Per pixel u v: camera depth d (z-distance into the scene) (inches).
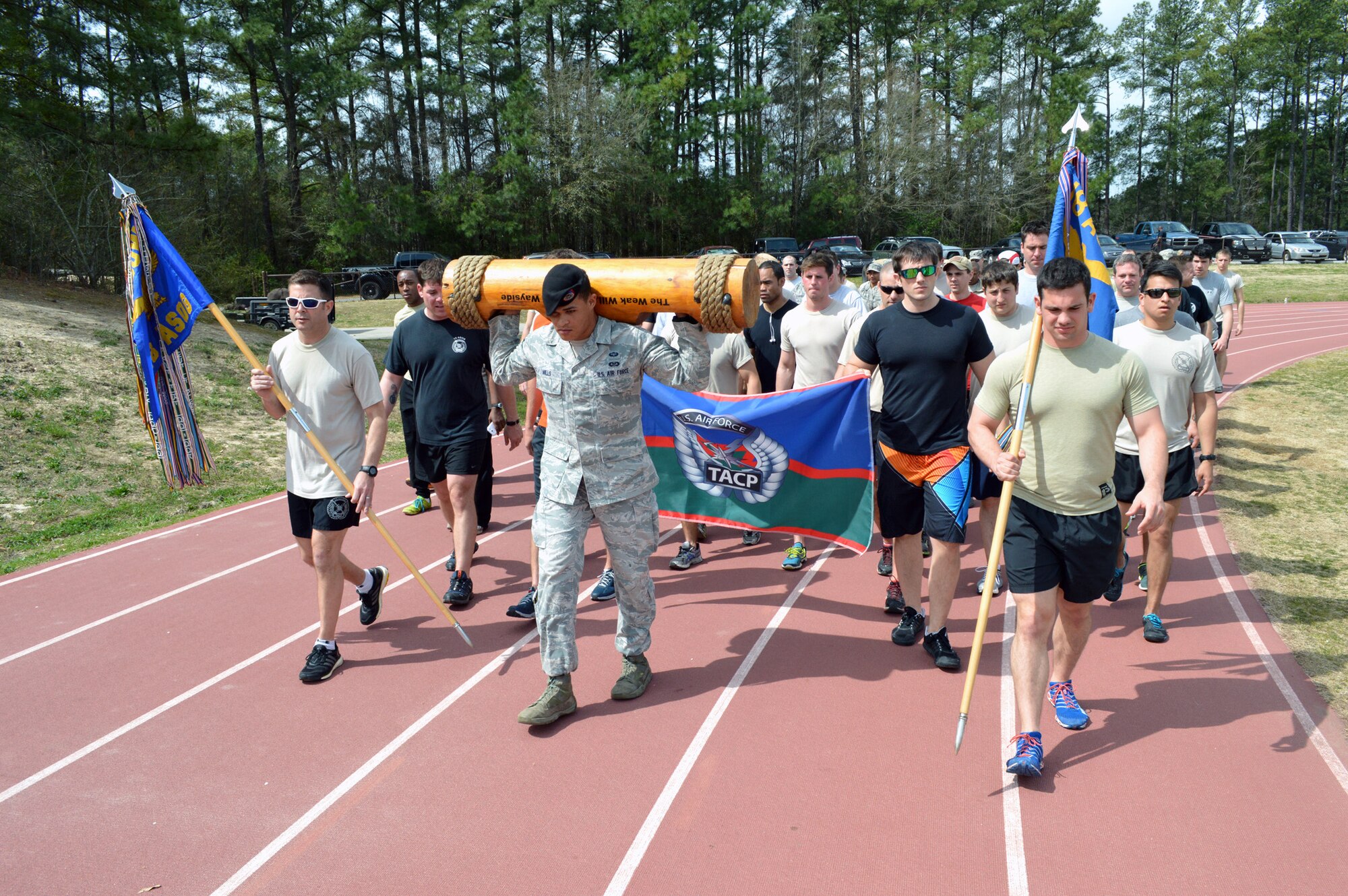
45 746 168.4
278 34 1512.1
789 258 360.5
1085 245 199.5
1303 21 2491.4
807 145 2062.0
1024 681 147.9
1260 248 1504.7
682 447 240.1
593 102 1764.3
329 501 185.9
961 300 240.2
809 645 200.5
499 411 243.4
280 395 182.1
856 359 193.9
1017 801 142.3
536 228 1830.7
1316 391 507.5
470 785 151.0
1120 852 129.7
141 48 886.4
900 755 155.9
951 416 183.5
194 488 360.8
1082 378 143.5
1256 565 243.6
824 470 225.8
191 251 948.0
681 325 163.3
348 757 161.2
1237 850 129.4
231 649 208.8
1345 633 199.8
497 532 294.8
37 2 790.5
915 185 2053.4
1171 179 2768.2
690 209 1994.3
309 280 182.5
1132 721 165.3
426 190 1829.5
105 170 820.0
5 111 756.0
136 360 187.5
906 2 2201.0
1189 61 2583.7
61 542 300.2
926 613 215.0
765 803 143.2
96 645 214.5
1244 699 172.1
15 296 612.7
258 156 1552.7
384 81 1827.0
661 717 171.0
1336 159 2733.8
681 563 251.3
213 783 154.6
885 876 125.9
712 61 2022.6
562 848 134.0
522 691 183.8
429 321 225.9
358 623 221.6
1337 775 147.1
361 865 132.1
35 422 390.3
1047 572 147.3
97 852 137.4
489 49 1807.3
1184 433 196.7
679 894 123.6
